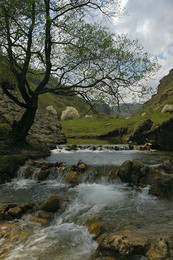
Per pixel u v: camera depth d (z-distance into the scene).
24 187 10.45
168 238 4.57
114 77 13.13
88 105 14.65
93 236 5.52
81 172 11.68
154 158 18.64
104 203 8.10
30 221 6.44
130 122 49.72
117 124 55.22
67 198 8.69
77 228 6.00
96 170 12.27
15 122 16.45
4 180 11.33
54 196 7.58
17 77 13.35
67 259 4.47
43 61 13.40
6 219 6.54
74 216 6.84
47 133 29.30
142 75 12.20
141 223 6.07
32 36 12.04
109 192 9.55
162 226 5.71
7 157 12.61
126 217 6.63
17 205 7.72
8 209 7.10
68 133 53.06
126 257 4.23
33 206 7.61
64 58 13.73
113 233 5.31
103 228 5.80
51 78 15.27
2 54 12.23
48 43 12.95
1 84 13.90
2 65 12.45
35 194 9.33
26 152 15.70
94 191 9.71
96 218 6.60
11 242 5.20
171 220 6.21
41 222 6.35
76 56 13.14
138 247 4.37
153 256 3.99
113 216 6.75
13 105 26.80
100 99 13.71
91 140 41.38
